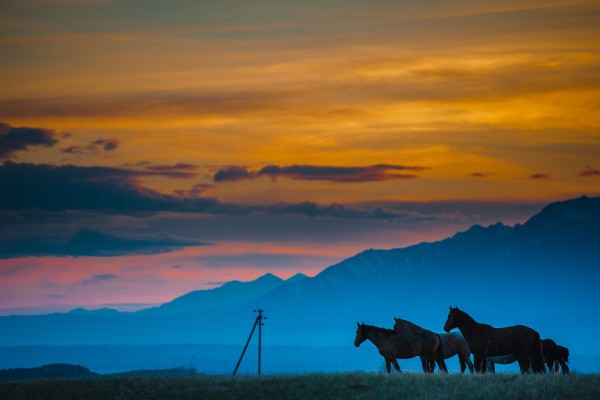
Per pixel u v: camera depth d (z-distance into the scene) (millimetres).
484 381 136625
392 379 137750
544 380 137000
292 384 136375
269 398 130250
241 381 139875
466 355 169750
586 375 144125
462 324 154250
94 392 134000
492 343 151875
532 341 150750
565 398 128500
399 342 154500
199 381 139750
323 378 140250
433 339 156375
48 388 137250
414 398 128250
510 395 128750
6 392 134750
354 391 132250
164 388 135375
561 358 166375
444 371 154750
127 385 137875
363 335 157000
